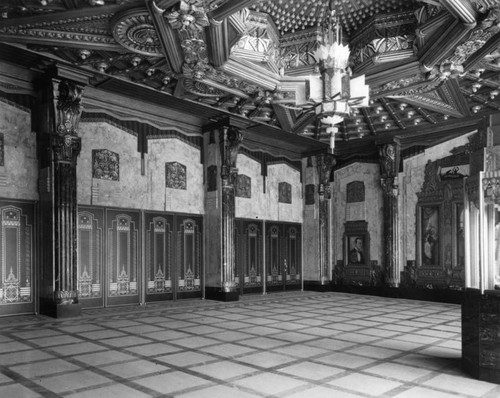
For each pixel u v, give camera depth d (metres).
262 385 5.07
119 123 12.12
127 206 12.15
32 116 10.38
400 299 14.51
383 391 4.87
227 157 13.69
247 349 6.88
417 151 14.87
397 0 8.62
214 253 13.70
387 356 6.47
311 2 8.90
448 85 10.75
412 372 5.64
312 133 15.07
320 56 6.35
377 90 10.91
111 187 11.83
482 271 5.40
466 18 7.59
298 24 9.55
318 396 4.70
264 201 16.02
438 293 13.85
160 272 12.82
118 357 6.32
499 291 5.20
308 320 9.76
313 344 7.26
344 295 15.55
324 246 16.84
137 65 9.65
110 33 8.09
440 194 14.18
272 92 10.77
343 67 6.27
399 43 9.24
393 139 15.06
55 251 9.82
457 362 6.14
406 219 14.97
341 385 5.08
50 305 9.88
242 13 8.05
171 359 6.22
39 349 6.79
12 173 10.02
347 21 9.45
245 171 15.45
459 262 13.53
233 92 10.84
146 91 11.27
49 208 10.06
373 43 9.45
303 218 17.44
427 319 10.04
